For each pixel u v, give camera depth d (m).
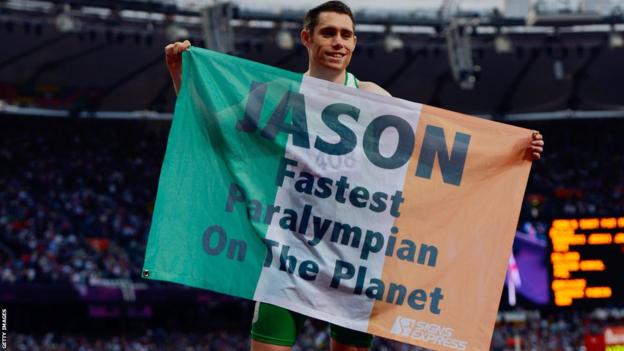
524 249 26.67
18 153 46.59
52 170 46.28
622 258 15.95
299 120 5.54
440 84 48.59
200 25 42.59
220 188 5.41
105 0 38.59
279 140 5.50
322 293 5.32
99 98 48.50
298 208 5.42
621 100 49.91
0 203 41.81
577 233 16.08
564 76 48.22
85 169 47.00
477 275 5.51
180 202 5.37
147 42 42.78
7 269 36.91
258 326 5.38
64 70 46.69
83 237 41.41
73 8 38.94
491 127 5.73
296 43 43.38
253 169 5.45
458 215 5.58
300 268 5.32
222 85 5.56
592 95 49.81
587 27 44.41
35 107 47.47
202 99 5.54
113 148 48.72
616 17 41.44
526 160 5.72
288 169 5.46
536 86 49.25
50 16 40.81
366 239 5.43
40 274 37.19
